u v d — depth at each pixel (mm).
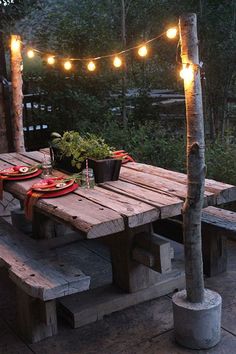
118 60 4102
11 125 6027
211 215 3271
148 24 7336
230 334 2531
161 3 6793
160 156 5328
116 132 5871
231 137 5582
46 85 6586
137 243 2773
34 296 2307
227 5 5895
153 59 7602
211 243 3182
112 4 7289
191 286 2383
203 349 2395
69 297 2814
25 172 3238
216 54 5887
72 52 6652
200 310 2338
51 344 2516
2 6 6277
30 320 2512
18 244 2912
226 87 6168
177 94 8062
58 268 2531
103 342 2514
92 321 2703
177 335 2449
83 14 6938
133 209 2457
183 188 2818
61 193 2768
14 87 4625
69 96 6367
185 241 2352
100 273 3354
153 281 2943
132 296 2846
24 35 6957
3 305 2969
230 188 2809
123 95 6805
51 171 3264
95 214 2408
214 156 4691
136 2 7305
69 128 6543
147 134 5988
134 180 3047
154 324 2660
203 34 5945
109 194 2756
